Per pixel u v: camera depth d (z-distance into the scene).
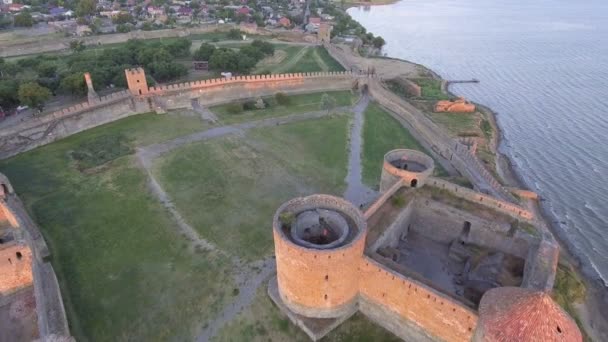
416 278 29.75
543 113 88.94
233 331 32.03
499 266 36.12
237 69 97.75
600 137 77.12
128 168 55.53
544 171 65.62
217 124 70.88
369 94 89.06
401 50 148.00
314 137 66.19
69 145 62.09
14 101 69.62
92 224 44.16
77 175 53.84
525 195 57.09
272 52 116.19
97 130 67.38
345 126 70.94
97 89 78.06
